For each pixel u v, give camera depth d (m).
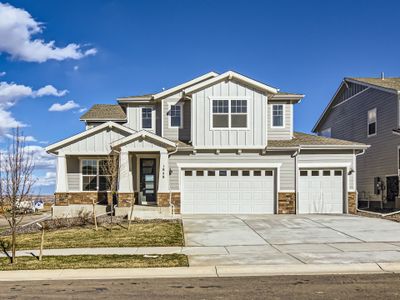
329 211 21.53
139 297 7.59
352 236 14.48
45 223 18.81
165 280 9.04
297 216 20.08
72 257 11.49
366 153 27.08
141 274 9.64
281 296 7.50
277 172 21.44
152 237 14.39
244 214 21.09
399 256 11.11
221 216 20.16
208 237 14.50
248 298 7.40
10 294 8.00
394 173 23.67
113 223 17.86
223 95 21.61
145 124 23.92
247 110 21.53
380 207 25.00
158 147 20.55
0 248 13.16
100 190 23.27
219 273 9.63
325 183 21.62
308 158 21.56
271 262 10.56
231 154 21.53
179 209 21.22
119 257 11.38
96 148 21.80
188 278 9.20
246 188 21.52
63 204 21.55
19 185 11.61
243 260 10.84
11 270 10.06
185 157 21.48
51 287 8.56
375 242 13.31
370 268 9.88
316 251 11.95
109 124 21.69
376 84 25.58
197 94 21.62
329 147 21.38
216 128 21.48
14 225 11.12
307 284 8.43
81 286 8.60
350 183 21.55
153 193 22.83
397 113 23.42
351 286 8.21
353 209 21.41
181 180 21.41
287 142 22.16
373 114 26.28
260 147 21.28
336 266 10.07
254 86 21.55
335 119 32.22
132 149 20.50
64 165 21.73
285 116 23.03
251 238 14.28
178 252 11.99
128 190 20.41
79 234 15.44
